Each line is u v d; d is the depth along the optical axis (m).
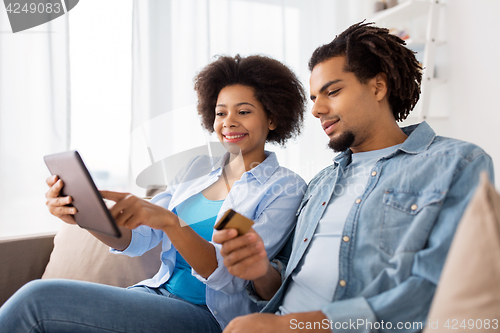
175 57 2.03
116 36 1.89
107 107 1.86
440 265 0.59
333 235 0.76
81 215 0.71
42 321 0.69
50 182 0.74
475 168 0.65
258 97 1.04
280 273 0.86
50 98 1.75
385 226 0.68
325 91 0.85
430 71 1.89
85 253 1.11
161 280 0.99
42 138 1.74
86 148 1.82
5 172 1.68
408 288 0.59
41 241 1.16
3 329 0.67
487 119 1.74
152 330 0.78
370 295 0.63
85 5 1.84
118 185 1.86
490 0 1.71
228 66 1.05
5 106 1.69
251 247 0.66
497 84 1.69
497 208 0.40
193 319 0.85
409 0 1.87
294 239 0.87
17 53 1.71
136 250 0.97
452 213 0.62
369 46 0.82
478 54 1.78
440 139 0.79
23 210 1.71
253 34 2.24
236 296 0.86
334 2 2.43
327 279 0.71
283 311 0.74
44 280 0.74
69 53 1.79
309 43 2.39
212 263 0.81
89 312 0.73
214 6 2.15
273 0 2.29
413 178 0.70
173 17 2.04
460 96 1.87
